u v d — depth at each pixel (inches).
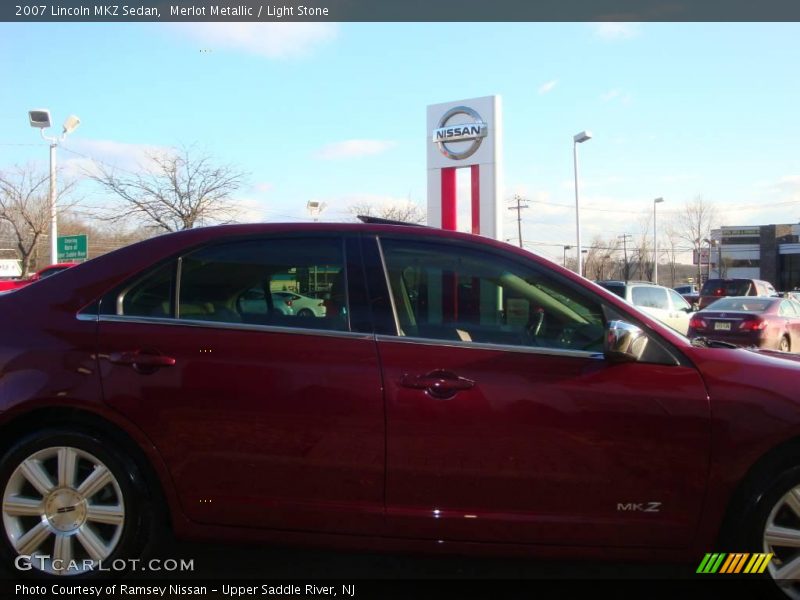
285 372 119.4
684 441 115.3
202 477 120.6
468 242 129.9
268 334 122.6
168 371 120.8
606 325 122.3
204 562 140.6
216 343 122.0
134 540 122.6
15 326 125.4
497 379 117.5
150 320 125.3
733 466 114.9
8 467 123.0
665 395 116.1
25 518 124.9
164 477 121.2
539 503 117.0
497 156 454.6
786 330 556.1
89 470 124.0
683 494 115.8
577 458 116.0
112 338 123.3
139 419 120.3
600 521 116.8
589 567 139.8
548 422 115.9
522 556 118.6
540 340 122.6
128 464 122.4
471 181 462.9
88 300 127.1
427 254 129.3
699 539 116.6
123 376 121.0
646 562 118.3
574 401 116.0
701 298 884.6
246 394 119.1
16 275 1007.0
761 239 2133.4
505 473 116.6
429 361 118.9
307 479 119.2
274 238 131.1
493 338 122.6
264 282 128.0
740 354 124.9
